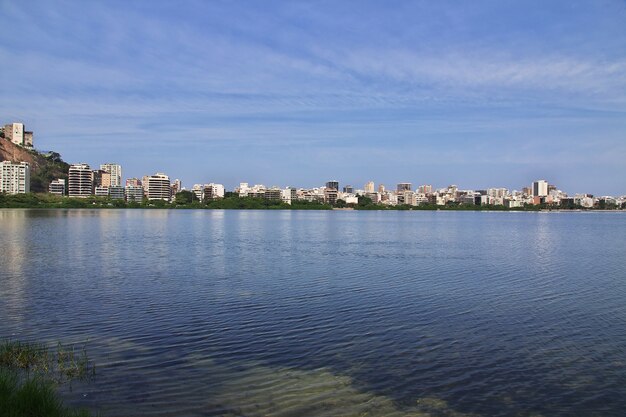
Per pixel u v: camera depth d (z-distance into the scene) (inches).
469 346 844.6
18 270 1670.8
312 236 3538.4
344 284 1449.3
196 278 1542.8
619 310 1124.5
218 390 639.1
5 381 532.7
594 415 593.9
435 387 666.2
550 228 5088.6
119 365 725.3
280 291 1327.5
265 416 567.2
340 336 895.1
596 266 1921.8
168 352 791.1
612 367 747.4
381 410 592.4
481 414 589.9
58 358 750.5
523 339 889.5
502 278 1590.8
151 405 590.2
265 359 764.6
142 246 2608.3
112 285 1397.6
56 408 497.7
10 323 960.3
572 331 945.5
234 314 1051.3
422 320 1019.3
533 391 657.6
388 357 781.9
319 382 673.0
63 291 1296.8
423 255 2303.2
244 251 2415.1
